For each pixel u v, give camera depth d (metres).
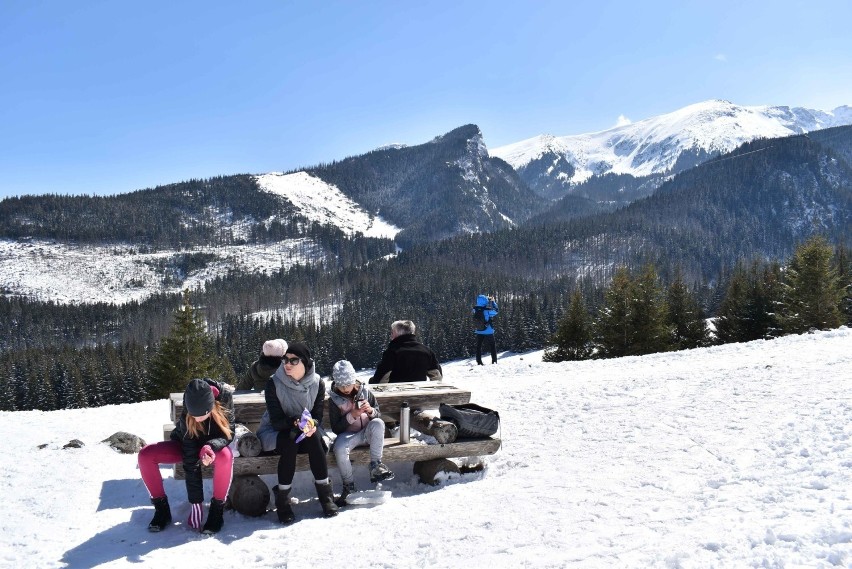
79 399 82.56
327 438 5.58
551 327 103.50
